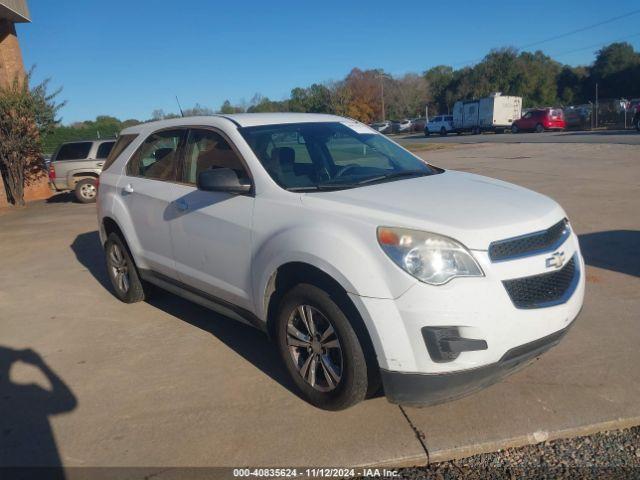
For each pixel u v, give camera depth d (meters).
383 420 3.50
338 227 3.37
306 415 3.61
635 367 3.97
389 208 3.39
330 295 3.40
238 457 3.24
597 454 3.16
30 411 3.88
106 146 16.52
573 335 4.52
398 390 3.20
